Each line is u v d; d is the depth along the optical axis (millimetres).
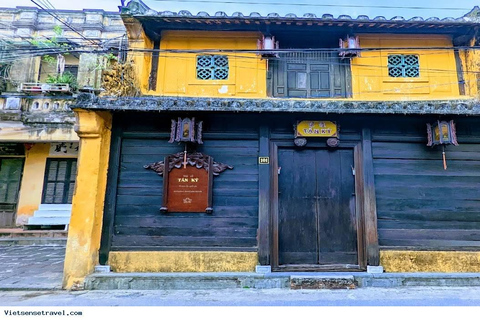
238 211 7023
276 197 7090
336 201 7180
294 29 7934
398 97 8008
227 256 6785
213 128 7281
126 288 6398
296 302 5496
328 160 7324
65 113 11805
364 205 6980
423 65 8203
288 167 7293
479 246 6965
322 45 8297
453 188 7160
